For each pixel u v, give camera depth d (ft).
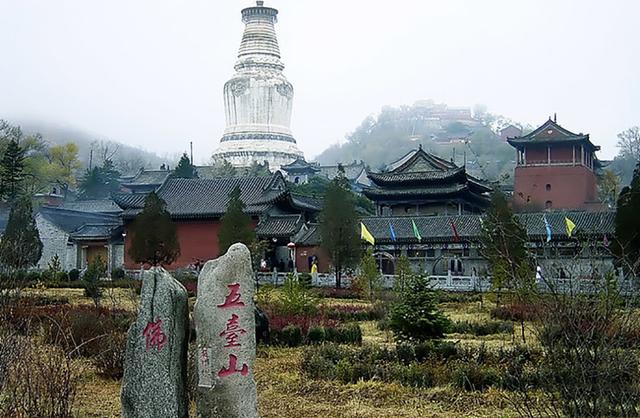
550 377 48.29
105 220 349.20
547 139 355.15
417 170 334.65
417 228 262.26
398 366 72.95
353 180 480.64
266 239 260.21
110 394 64.23
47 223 323.57
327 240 211.41
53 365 59.88
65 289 189.16
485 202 339.98
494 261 146.92
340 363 74.13
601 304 45.83
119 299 144.56
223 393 42.32
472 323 116.98
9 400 51.16
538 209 323.57
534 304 54.49
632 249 176.76
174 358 43.04
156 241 225.56
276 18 528.63
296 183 446.60
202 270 44.34
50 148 479.00
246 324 43.09
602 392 43.86
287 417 58.13
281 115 516.32
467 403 61.57
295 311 118.11
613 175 411.95
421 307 87.04
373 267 170.60
